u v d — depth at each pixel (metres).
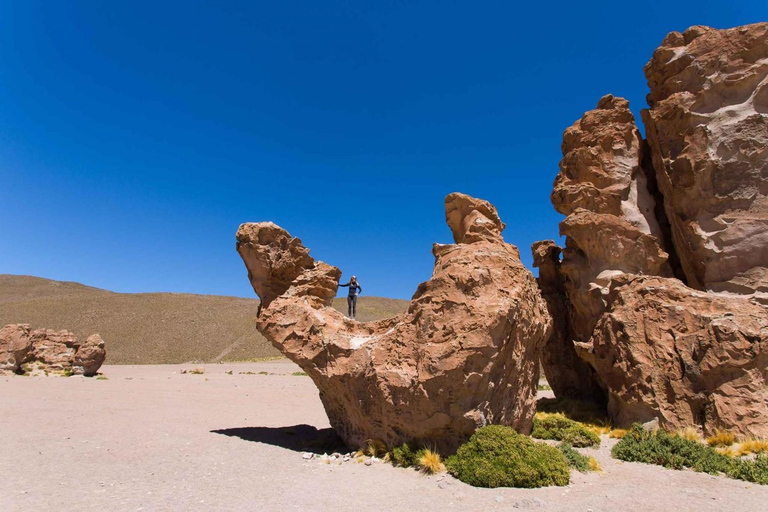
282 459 13.73
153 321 123.56
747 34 19.73
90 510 9.02
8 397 25.02
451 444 12.84
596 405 21.56
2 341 42.00
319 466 12.91
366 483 11.17
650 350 17.00
